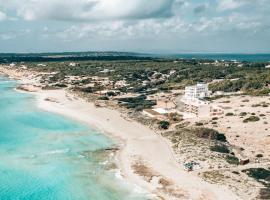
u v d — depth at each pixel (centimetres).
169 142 12306
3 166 10244
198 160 10156
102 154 11306
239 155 10962
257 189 8306
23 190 8719
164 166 9956
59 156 11138
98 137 13312
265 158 10638
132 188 8719
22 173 9756
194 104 16250
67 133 13900
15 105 19750
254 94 19350
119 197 8275
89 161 10662
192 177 9100
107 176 9481
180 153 10881
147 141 12531
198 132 12631
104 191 8606
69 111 17912
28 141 12781
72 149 11844
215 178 8944
